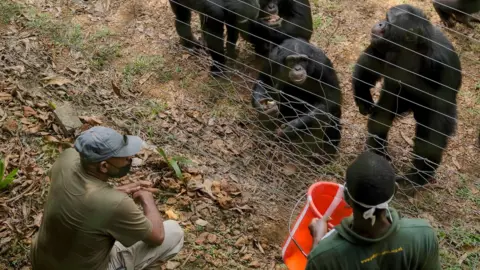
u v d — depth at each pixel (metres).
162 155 5.85
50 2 8.05
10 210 5.41
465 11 7.54
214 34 7.02
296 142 6.34
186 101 6.90
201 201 5.62
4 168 5.62
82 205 3.81
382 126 6.18
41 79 6.84
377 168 2.90
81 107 6.59
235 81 7.34
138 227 3.93
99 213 3.81
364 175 2.89
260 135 6.50
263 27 7.13
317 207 4.29
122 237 3.95
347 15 8.13
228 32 7.27
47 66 7.05
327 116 6.19
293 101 6.67
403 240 3.01
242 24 6.92
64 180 3.89
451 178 6.09
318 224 3.81
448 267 5.10
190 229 5.38
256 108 6.46
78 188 3.84
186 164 5.98
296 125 6.27
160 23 7.95
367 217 2.93
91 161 3.80
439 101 5.68
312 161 6.27
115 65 7.27
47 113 6.39
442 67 5.53
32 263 4.24
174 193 5.69
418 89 5.65
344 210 4.18
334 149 6.34
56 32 7.52
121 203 3.85
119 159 3.88
